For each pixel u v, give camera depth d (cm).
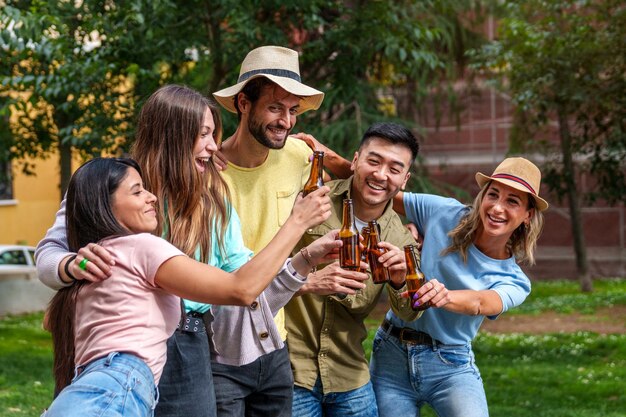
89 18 905
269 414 356
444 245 412
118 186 286
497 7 1705
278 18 1066
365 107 1363
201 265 279
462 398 401
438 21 1592
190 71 1059
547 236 2667
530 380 928
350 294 362
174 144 312
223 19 972
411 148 387
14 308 1769
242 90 369
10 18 825
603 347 1144
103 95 925
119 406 261
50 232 309
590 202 1424
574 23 1275
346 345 400
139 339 275
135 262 278
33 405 784
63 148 1219
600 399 835
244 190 376
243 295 278
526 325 1450
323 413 413
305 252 339
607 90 1227
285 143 388
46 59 900
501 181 386
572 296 1847
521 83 1314
